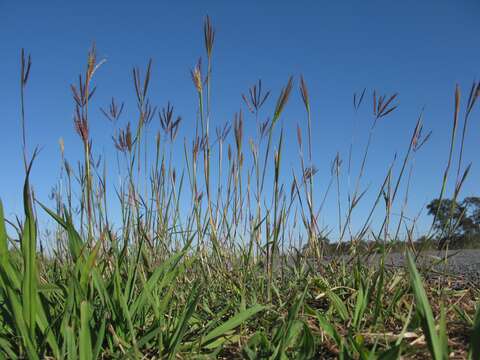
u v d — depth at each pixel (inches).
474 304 26.5
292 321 19.0
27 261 17.2
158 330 18.4
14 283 18.4
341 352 17.4
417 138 29.1
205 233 30.0
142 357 18.7
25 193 16.8
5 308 19.2
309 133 30.5
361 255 32.6
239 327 23.4
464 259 54.1
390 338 20.7
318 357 19.7
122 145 30.0
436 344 14.2
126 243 22.4
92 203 26.7
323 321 18.9
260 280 29.1
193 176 31.6
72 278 18.0
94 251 19.4
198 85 29.1
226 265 32.2
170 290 21.5
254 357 18.1
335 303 24.0
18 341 18.4
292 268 32.5
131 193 28.0
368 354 17.2
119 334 20.1
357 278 28.2
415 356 18.5
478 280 32.7
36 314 17.6
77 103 22.4
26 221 17.0
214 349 21.1
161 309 20.8
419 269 28.9
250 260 30.1
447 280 32.2
